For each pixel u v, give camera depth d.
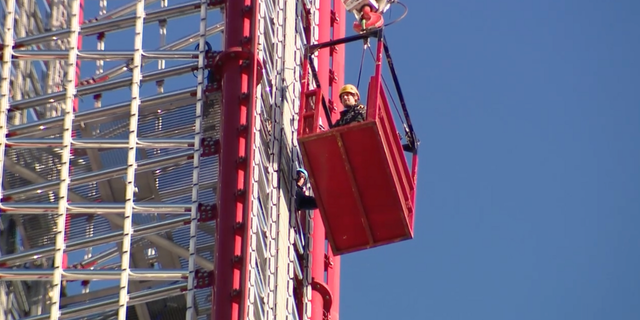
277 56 171.00
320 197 160.62
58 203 158.50
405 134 166.00
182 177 162.75
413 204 164.00
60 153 164.50
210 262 160.12
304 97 159.50
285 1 174.50
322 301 175.25
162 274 155.38
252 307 153.00
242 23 164.25
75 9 166.00
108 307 154.62
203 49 163.88
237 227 155.62
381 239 163.12
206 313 157.00
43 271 156.25
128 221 157.12
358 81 160.12
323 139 157.00
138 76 163.12
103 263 171.88
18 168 163.88
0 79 163.88
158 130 163.62
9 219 163.62
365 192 160.00
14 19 168.25
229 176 157.50
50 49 172.00
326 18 189.50
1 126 162.38
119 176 160.50
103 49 165.50
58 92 163.62
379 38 159.38
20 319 155.62
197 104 161.50
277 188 164.00
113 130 165.00
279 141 167.25
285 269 164.00
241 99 160.62
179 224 156.88
